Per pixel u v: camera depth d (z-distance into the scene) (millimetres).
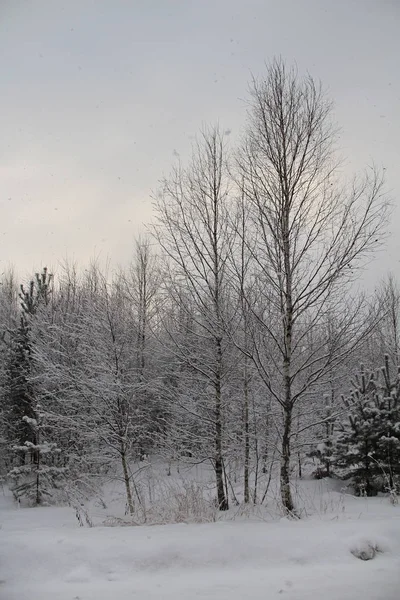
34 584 4832
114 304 14109
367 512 8570
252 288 10430
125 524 8281
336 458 14086
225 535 5859
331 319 9555
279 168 9828
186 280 11438
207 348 11969
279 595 4473
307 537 5805
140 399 14367
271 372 10234
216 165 11859
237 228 10344
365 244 9312
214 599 4410
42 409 16281
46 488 15719
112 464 15656
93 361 14039
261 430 12070
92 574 5055
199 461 12008
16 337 17656
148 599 4426
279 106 10000
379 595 4434
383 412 13164
